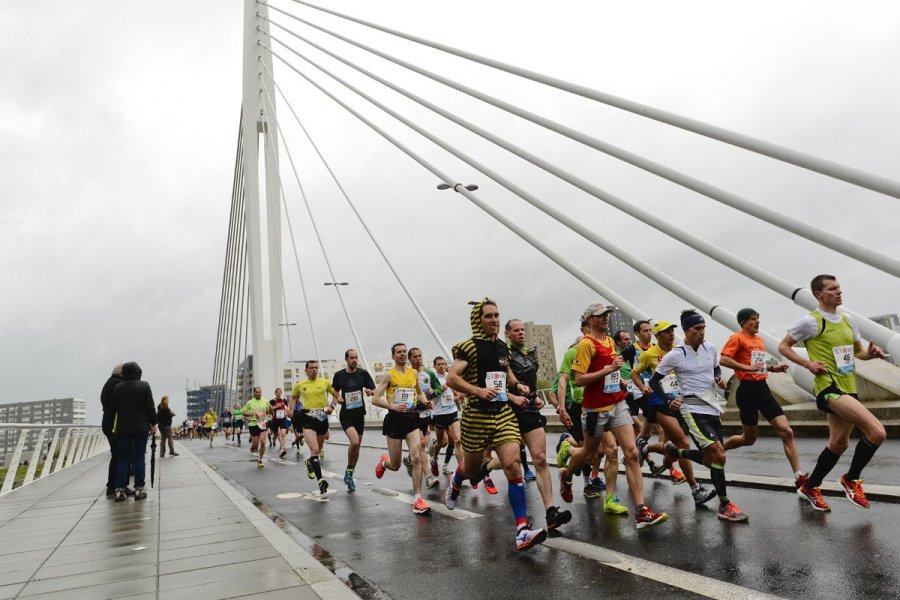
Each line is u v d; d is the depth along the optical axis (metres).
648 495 6.41
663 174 11.46
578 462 6.05
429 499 7.32
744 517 4.90
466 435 4.85
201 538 5.41
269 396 34.91
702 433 5.12
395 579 4.03
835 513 4.88
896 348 7.29
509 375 5.03
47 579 4.30
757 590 3.33
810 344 5.07
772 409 5.91
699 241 11.22
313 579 3.92
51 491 9.56
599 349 5.27
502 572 4.03
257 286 35.28
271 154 37.22
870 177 7.60
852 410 4.73
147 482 10.35
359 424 8.36
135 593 3.83
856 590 3.24
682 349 5.45
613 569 3.90
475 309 4.83
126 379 8.62
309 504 7.45
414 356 9.10
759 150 9.13
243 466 13.58
